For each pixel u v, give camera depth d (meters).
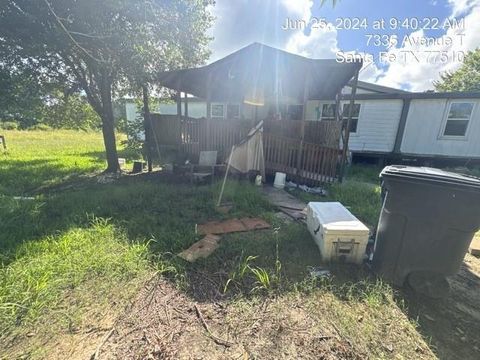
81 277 2.14
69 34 4.15
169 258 2.55
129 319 1.77
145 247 2.63
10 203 3.79
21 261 2.30
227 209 4.04
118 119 9.45
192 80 7.52
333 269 2.43
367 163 9.94
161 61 6.56
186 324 1.74
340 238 2.44
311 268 2.43
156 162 8.95
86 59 5.38
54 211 3.74
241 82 8.25
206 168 6.34
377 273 2.29
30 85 5.99
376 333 1.69
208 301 1.97
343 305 1.96
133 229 3.17
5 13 4.09
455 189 1.88
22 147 11.98
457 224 1.93
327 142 6.04
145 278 2.22
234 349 1.54
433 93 8.31
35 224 3.17
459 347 1.61
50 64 5.97
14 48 5.02
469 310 1.96
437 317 1.87
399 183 2.04
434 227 2.01
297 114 10.36
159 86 8.33
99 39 4.57
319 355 1.51
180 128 7.45
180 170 6.75
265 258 2.60
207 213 3.90
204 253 2.65
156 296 2.02
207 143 7.27
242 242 2.92
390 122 9.19
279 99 10.02
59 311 1.80
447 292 2.06
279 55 5.84
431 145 8.85
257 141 5.74
